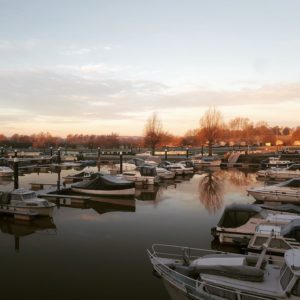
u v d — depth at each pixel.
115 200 30.53
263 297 9.26
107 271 14.50
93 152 101.88
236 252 16.52
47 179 46.34
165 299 12.09
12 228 21.33
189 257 13.16
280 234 14.51
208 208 27.20
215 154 87.06
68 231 20.64
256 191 28.55
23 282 13.48
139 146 129.12
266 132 139.12
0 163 64.38
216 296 9.77
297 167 44.25
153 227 21.45
